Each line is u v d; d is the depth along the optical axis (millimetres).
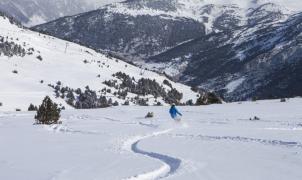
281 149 22766
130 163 18938
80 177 16125
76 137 29031
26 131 33344
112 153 21766
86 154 21453
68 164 18734
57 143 25828
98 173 16828
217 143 25562
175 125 38219
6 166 18406
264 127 36000
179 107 69750
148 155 21750
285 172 16891
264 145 24469
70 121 44250
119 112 59094
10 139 27984
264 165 18328
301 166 18062
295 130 33594
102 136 29625
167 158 20719
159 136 29672
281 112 53938
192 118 47500
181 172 16984
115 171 17219
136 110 63250
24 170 17562
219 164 18625
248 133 31359
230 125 38438
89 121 44062
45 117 40875
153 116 49906
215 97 87812
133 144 26203
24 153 21859
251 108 62094
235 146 24188
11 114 57125
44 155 21203
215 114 53062
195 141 26625
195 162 19109
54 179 15867
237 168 17750
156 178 16484
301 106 62875
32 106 86188
